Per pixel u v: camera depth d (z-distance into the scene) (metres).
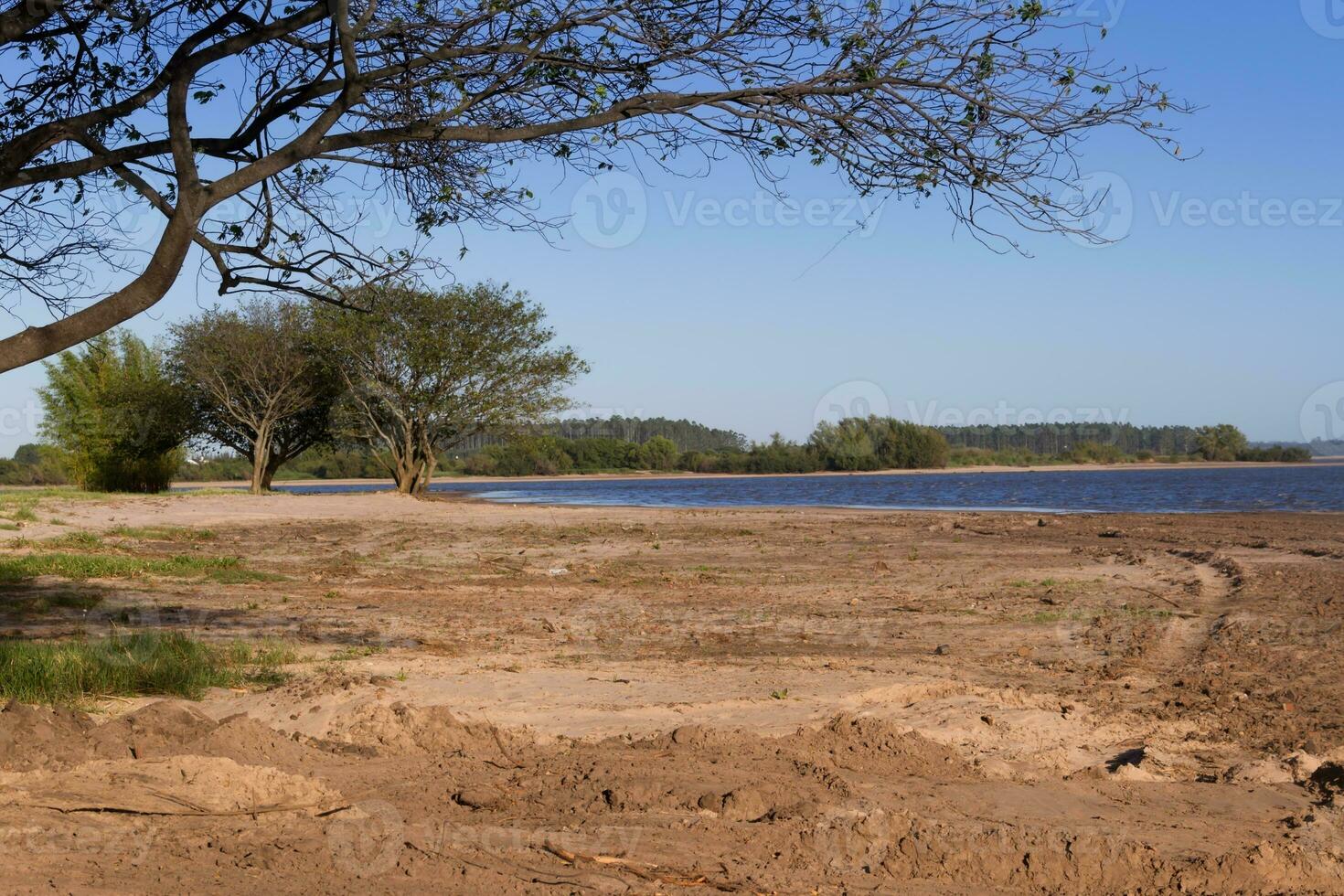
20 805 5.51
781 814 5.87
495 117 8.01
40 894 4.45
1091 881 5.29
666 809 5.98
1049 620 14.95
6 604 14.48
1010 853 5.42
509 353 49.09
